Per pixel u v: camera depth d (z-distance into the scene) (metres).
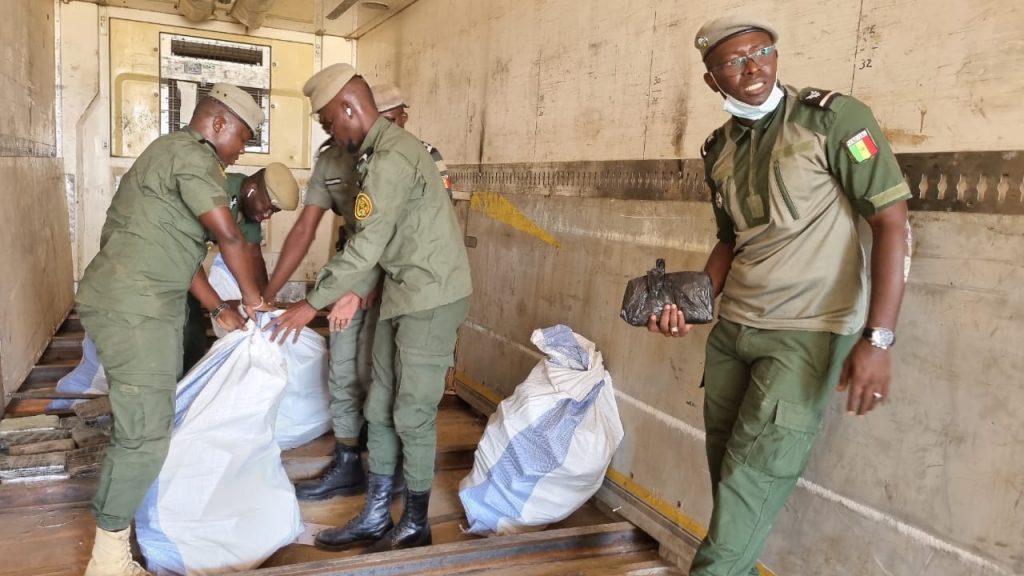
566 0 2.95
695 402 2.29
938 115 1.59
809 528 1.89
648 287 1.73
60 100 4.95
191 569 2.04
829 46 1.83
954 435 1.57
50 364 3.77
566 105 2.95
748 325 1.70
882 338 1.41
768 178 1.60
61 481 2.50
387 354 2.32
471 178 3.80
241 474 2.12
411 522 2.28
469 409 3.81
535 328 3.19
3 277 3.12
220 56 5.37
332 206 2.74
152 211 1.96
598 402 2.53
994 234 1.49
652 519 2.43
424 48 4.40
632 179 2.57
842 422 1.81
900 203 1.45
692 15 2.28
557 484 2.40
